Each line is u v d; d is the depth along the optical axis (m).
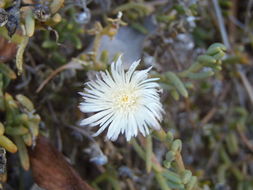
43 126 0.13
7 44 0.12
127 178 0.15
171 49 0.15
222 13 0.18
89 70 0.13
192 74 0.13
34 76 0.14
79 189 0.12
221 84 0.18
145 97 0.10
